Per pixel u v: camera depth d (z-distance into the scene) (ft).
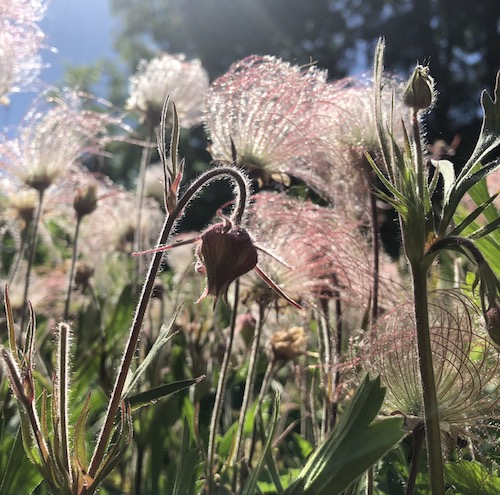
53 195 0.94
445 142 0.73
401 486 0.51
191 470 0.44
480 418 0.44
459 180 0.38
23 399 0.36
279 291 0.39
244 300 0.66
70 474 0.38
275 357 0.66
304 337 0.67
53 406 0.38
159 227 1.15
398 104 0.61
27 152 0.82
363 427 0.35
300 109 0.66
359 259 0.62
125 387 0.42
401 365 0.45
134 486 0.67
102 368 0.76
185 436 0.45
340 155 0.62
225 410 0.82
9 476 0.47
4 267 1.26
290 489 0.35
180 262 1.05
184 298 0.88
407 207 0.38
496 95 0.39
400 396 0.44
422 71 0.41
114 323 0.84
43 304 1.05
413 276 0.38
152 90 0.90
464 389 0.44
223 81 0.70
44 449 0.37
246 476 0.58
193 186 0.42
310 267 0.65
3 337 0.85
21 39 0.79
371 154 0.60
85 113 0.92
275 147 0.65
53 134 0.84
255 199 0.67
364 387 0.36
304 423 0.74
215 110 0.69
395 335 0.46
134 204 1.12
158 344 0.41
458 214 0.61
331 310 0.70
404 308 0.50
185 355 0.84
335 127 0.63
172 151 0.41
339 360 0.57
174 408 0.65
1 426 0.56
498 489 0.45
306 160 0.67
